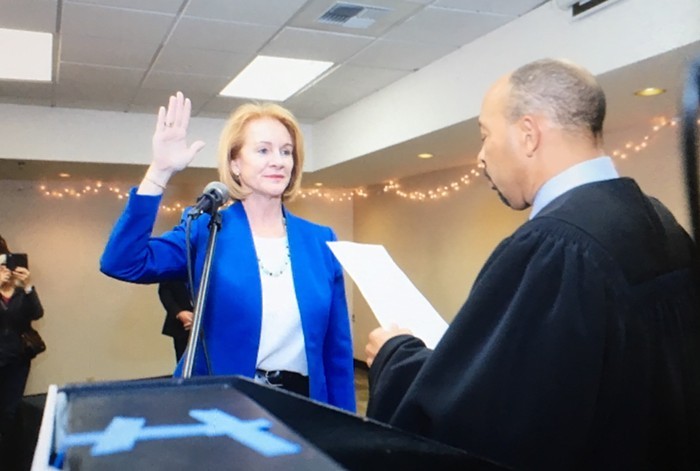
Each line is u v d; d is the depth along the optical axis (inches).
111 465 17.6
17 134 201.9
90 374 260.2
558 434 30.8
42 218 255.4
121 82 177.9
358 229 317.1
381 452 19.7
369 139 197.5
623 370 31.6
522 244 34.1
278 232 62.8
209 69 166.9
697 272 32.6
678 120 24.0
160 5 124.2
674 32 98.3
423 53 156.6
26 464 153.2
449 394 32.6
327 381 63.1
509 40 135.8
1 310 170.4
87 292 260.7
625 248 32.9
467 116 150.1
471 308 34.1
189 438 20.1
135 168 224.5
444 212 244.5
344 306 65.4
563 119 36.5
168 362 272.2
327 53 156.1
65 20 131.3
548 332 31.4
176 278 61.1
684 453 33.0
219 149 62.3
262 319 57.8
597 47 113.3
